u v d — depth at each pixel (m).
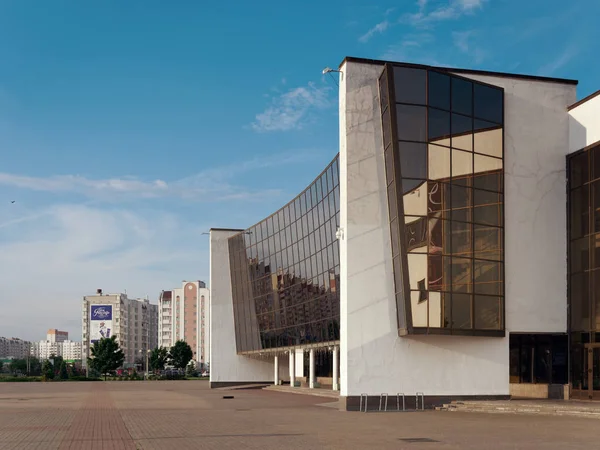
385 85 30.66
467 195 31.53
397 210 29.88
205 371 159.62
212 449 15.14
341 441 16.70
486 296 31.45
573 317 32.59
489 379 31.16
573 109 33.56
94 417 26.00
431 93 31.05
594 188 31.72
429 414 27.00
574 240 32.88
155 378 101.75
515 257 32.59
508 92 33.44
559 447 15.01
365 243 30.38
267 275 57.03
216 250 65.19
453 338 30.92
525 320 32.31
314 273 47.31
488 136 32.47
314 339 47.66
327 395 43.41
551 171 33.56
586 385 31.45
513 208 32.84
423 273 30.05
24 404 35.72
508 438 17.11
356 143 30.80
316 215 46.53
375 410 29.33
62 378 98.94
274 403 35.97
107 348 101.38
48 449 15.50
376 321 30.08
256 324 59.72
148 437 18.12
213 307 64.06
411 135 30.48
